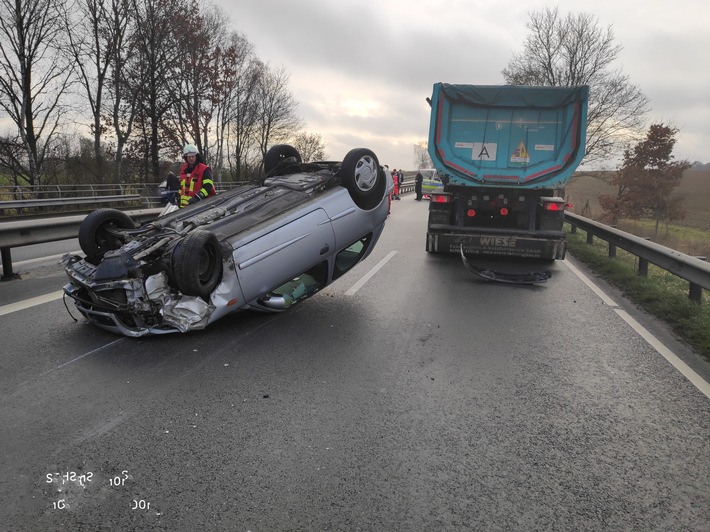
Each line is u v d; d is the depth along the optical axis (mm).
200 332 5539
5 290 7051
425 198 36781
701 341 5695
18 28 27531
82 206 24688
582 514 2803
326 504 2816
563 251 10047
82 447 3293
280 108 54875
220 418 3721
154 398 3988
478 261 10844
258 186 6816
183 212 6160
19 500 2779
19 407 3770
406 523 2689
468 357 5125
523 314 6785
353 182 6453
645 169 35781
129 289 4793
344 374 4586
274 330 5723
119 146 34781
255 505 2793
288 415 3799
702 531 2699
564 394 4332
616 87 29141
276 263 5648
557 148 9898
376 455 3311
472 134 10055
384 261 10328
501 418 3869
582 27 30844
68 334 5301
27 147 28234
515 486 3035
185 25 36906
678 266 7555
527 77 33156
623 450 3469
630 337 5918
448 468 3193
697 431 3754
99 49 33812
